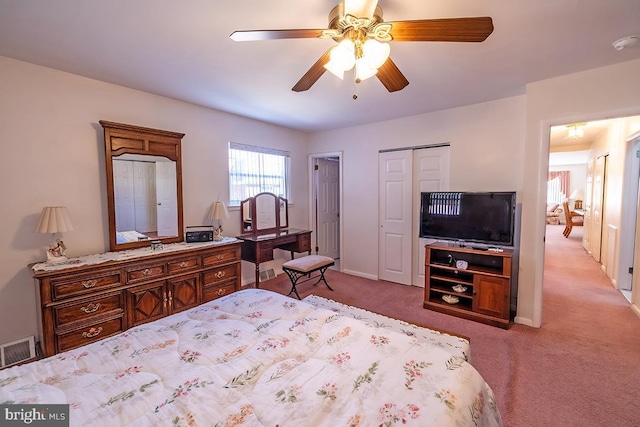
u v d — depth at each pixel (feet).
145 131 9.23
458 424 2.85
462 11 5.20
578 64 7.41
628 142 11.64
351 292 12.15
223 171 11.87
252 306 5.78
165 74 7.98
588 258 17.46
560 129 15.35
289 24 5.65
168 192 9.97
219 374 3.59
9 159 7.16
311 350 4.16
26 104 7.34
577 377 6.53
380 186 13.60
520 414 5.48
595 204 17.22
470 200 9.91
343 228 15.01
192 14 5.28
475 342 8.06
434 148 12.05
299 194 15.53
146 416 2.88
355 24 4.31
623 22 5.51
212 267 9.86
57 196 7.89
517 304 9.29
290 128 14.74
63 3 4.91
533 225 8.87
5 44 6.37
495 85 8.82
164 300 8.69
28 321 7.48
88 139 8.38
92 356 4.01
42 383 3.41
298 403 3.06
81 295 7.11
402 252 13.14
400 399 3.12
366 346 4.24
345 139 14.56
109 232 8.75
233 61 7.18
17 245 7.32
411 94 9.60
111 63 7.32
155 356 4.00
